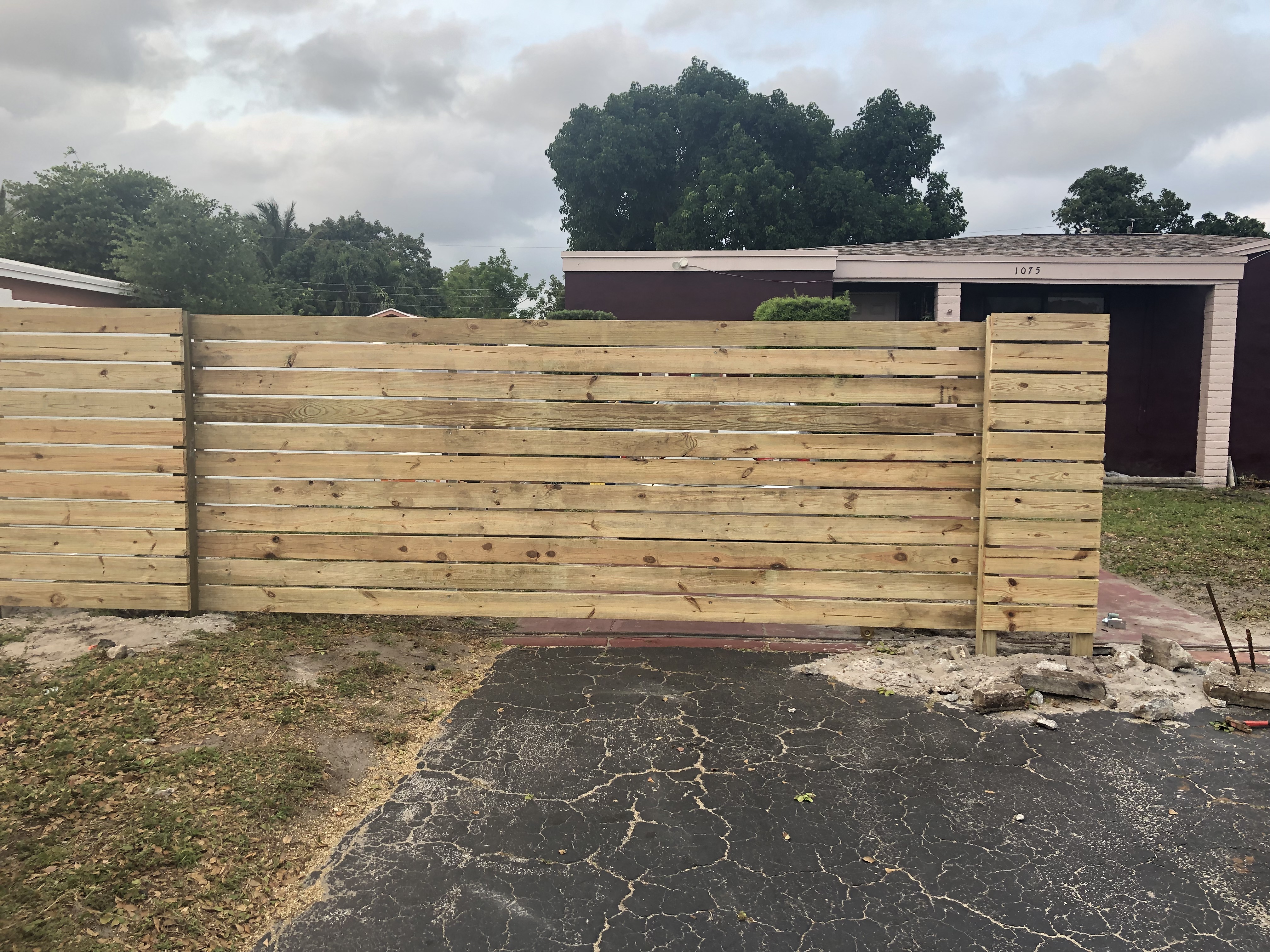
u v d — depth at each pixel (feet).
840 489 16.69
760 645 17.13
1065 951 7.95
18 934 7.85
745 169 96.22
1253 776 11.46
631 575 17.12
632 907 8.65
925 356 16.22
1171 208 120.16
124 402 17.11
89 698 13.20
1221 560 25.99
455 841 9.89
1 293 46.06
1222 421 45.68
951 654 16.26
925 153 112.47
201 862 9.18
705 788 11.14
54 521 17.43
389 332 17.06
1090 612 15.96
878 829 10.16
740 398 16.66
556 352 16.90
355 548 17.38
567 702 14.06
